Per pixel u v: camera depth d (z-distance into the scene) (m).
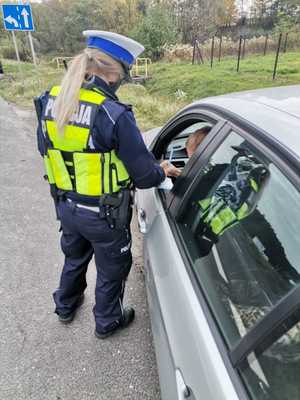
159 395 1.88
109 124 1.41
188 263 1.38
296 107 1.27
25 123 7.67
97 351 2.13
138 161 1.50
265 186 1.08
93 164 1.51
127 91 14.20
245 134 1.23
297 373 0.83
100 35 1.43
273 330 0.88
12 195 4.21
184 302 1.25
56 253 3.09
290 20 28.42
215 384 0.95
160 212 1.79
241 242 1.16
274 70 15.68
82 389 1.92
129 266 1.96
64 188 1.65
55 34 55.62
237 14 53.56
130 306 2.46
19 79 15.30
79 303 2.45
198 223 1.44
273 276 0.98
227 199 1.29
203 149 1.53
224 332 1.06
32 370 2.03
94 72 1.45
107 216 1.64
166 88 17.17
